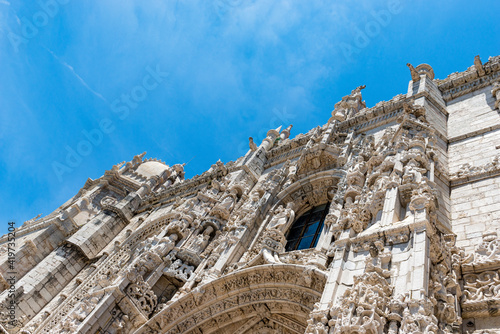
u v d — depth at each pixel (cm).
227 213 1928
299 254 1405
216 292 1381
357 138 1970
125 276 1482
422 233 869
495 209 1130
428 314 713
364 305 738
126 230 2925
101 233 2838
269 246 1495
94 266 2517
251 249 1628
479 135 1543
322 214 1780
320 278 1170
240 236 1658
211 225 1898
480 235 1067
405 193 1034
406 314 712
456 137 1597
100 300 1414
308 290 1193
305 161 1961
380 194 1059
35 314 2223
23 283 2261
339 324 737
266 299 1300
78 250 2650
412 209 958
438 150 1488
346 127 2195
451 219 1182
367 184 1204
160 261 1612
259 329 1320
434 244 877
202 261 1659
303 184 1914
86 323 1320
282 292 1270
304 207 1903
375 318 717
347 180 1447
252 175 2342
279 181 2023
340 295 853
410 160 1161
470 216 1156
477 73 1955
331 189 1819
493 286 883
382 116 2086
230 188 2102
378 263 848
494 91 1747
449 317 800
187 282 1526
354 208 1095
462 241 1076
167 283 1617
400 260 845
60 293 2348
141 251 1655
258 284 1321
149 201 3209
